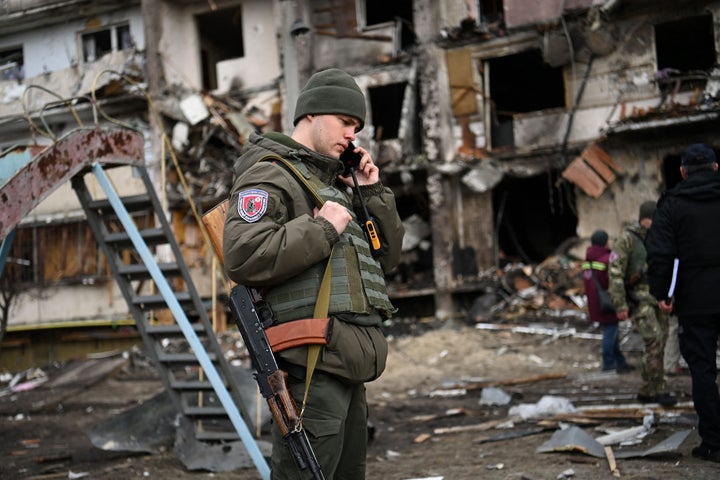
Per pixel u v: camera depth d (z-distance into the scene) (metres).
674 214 4.50
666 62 19.45
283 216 2.47
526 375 11.03
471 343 13.88
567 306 15.38
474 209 17.30
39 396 13.58
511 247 19.30
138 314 5.78
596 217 16.23
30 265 21.47
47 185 4.53
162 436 6.31
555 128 16.66
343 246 2.56
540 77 20.70
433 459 5.48
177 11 21.12
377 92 20.86
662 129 15.42
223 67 20.56
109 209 5.62
